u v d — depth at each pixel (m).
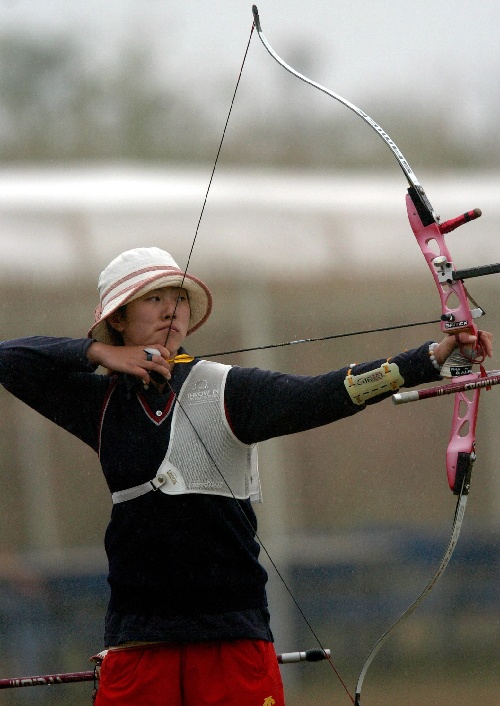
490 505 39.97
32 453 37.19
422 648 33.69
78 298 37.03
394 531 37.69
